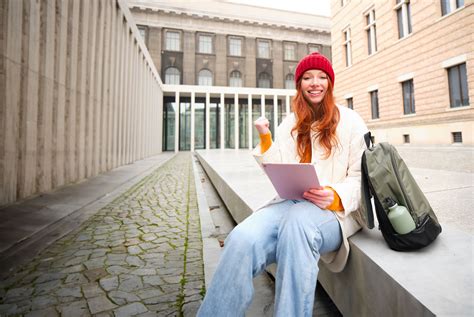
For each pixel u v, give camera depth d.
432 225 1.23
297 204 1.33
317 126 1.52
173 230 3.57
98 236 3.32
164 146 28.12
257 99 30.89
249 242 1.19
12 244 2.85
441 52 11.31
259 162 1.60
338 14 18.12
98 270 2.42
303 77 1.60
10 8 4.75
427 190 3.06
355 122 1.50
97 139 8.94
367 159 1.27
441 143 11.41
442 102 11.37
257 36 32.09
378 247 1.31
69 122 7.03
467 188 3.07
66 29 6.76
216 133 29.47
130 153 13.42
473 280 0.99
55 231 3.48
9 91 4.73
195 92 26.86
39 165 5.74
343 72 17.80
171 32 29.64
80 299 1.96
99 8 9.01
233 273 1.15
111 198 5.45
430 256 1.19
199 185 6.98
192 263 2.57
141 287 2.13
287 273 1.13
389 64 13.98
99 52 8.98
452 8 11.12
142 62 16.02
